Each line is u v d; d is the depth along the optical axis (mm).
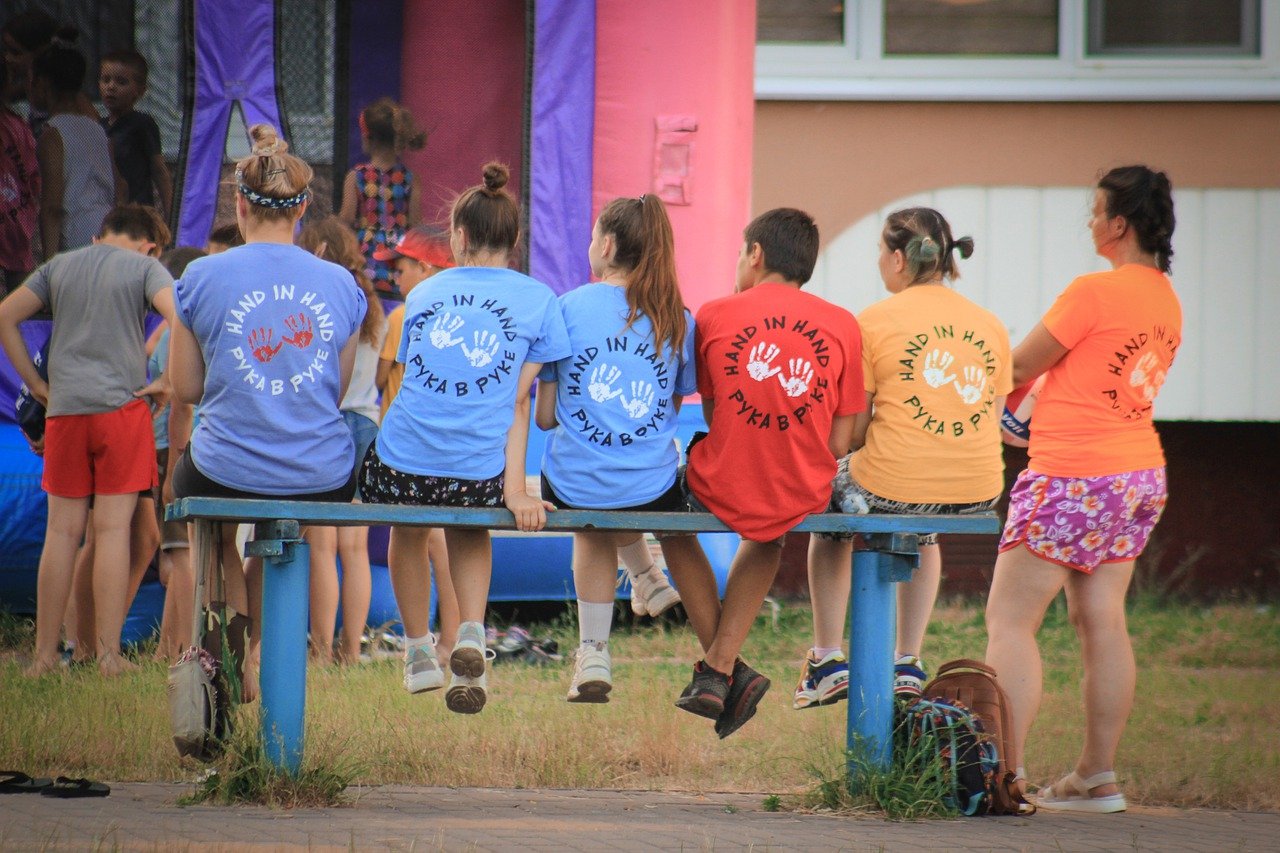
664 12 32312
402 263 25891
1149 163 42375
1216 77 42094
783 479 16703
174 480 17312
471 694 17266
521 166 32000
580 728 21031
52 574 24406
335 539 26562
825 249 42469
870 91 42125
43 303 24938
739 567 17531
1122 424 18297
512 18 33062
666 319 17172
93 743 18906
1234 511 41938
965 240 18609
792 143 42438
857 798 16906
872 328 17797
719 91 32594
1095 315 18250
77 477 24531
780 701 24438
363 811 15945
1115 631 18562
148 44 31344
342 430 17172
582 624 18047
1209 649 33094
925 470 17484
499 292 17047
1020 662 18281
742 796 18422
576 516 16391
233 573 18516
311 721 20016
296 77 32469
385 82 32875
